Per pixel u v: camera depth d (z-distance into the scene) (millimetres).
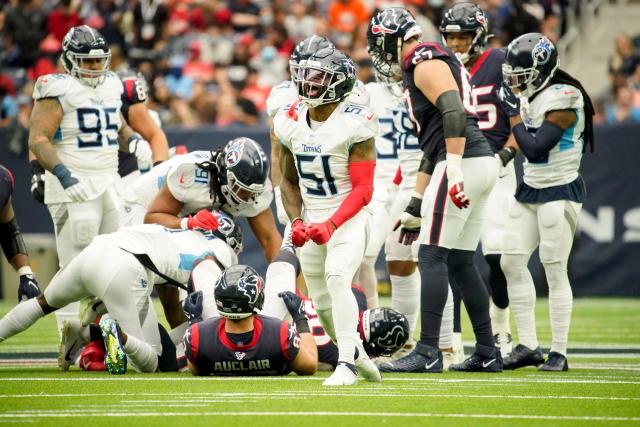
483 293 21891
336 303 19000
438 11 58281
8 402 17344
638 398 18125
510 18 55219
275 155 25094
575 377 21281
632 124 46281
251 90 54594
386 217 25875
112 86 26766
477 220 21375
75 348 22719
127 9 57375
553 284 22969
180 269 21969
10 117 50844
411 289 25094
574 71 62344
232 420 15594
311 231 18344
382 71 21844
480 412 16516
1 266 46594
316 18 59969
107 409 16594
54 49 55562
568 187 22688
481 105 24672
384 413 16281
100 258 21641
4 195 23328
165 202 22875
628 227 46531
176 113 51750
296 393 18266
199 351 20453
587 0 64188
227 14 58875
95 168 26344
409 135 25453
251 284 19828
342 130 18828
